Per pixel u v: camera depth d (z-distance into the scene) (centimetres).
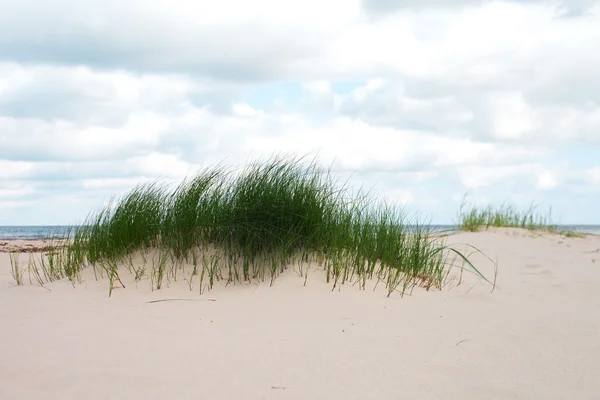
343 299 425
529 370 262
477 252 801
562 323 367
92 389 224
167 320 354
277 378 243
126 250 540
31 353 272
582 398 226
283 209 515
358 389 231
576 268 695
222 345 295
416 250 550
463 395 227
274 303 408
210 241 546
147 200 570
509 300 465
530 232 984
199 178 566
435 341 312
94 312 377
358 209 564
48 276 526
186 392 224
